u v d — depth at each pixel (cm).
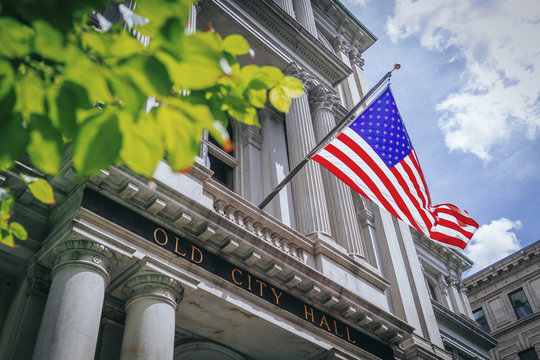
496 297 4356
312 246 1636
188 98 407
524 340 4041
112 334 1189
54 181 1149
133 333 1074
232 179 1994
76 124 370
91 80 369
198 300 1235
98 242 1077
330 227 1977
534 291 4159
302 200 1873
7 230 559
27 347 1047
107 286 1173
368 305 1591
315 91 2311
